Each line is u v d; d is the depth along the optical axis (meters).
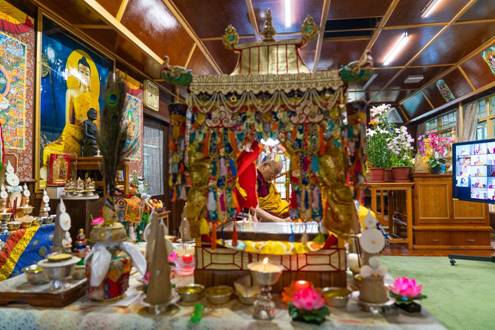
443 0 3.84
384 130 5.18
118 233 1.23
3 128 2.44
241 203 1.46
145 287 1.25
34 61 2.75
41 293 1.15
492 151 3.81
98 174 3.28
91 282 1.15
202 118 1.25
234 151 1.25
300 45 1.38
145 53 3.97
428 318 1.06
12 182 2.30
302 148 1.23
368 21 4.38
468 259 3.83
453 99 6.97
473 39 4.93
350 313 1.09
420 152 5.29
